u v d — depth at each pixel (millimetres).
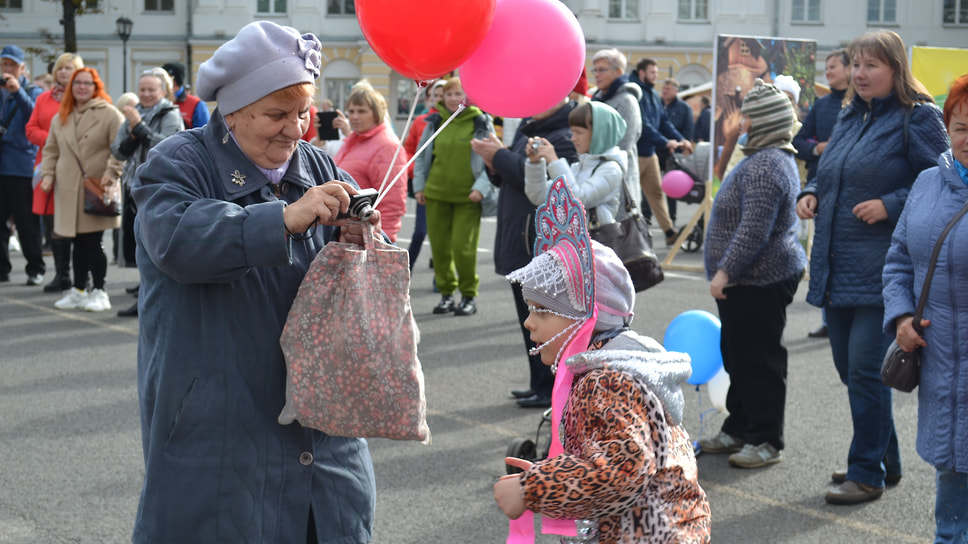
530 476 2178
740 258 4602
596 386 2268
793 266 4723
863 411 4352
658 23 34594
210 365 2305
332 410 2297
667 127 13453
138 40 34500
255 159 2383
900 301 3484
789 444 5207
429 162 9008
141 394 2402
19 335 7746
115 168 8406
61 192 8562
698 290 10070
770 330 4781
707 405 5961
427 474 4738
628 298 2445
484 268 11469
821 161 4473
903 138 4207
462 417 5660
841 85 8773
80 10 24781
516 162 5496
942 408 3316
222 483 2291
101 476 4711
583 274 2373
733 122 11039
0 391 6148
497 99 3238
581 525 2332
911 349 3414
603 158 5016
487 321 8359
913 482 4664
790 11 35031
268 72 2250
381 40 2512
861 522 4184
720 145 11086
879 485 4402
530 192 5203
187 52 34594
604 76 6930
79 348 7332
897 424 5574
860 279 4289
